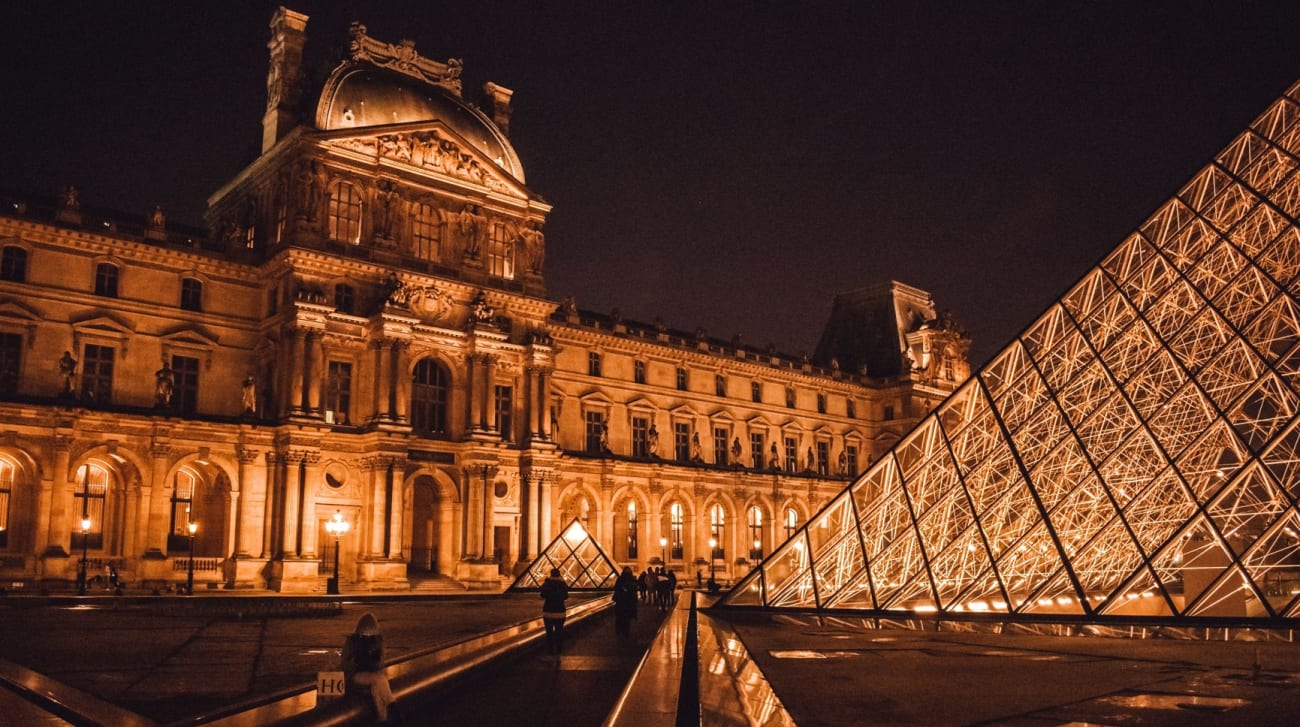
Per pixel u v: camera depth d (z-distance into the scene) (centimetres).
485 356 9406
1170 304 5544
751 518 12962
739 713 2062
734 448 12569
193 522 7112
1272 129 5700
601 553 8469
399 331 8744
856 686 2672
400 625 4688
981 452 5712
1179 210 5847
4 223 7631
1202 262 5441
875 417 15038
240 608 5109
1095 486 5416
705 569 11912
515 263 10019
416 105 9606
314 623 4731
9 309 7575
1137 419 5078
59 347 7825
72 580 7281
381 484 8481
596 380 11606
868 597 5509
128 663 2964
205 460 8006
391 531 8494
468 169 9712
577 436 11325
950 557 5434
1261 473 4466
